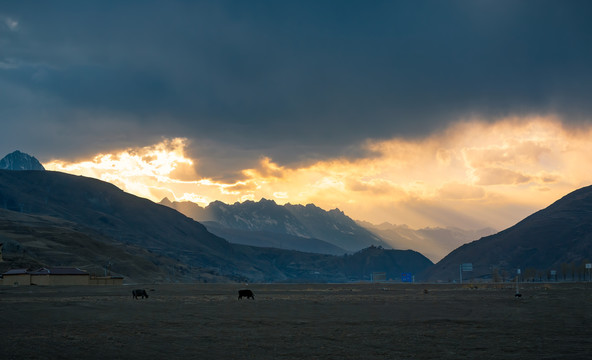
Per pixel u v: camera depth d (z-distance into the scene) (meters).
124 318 60.78
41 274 189.88
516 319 58.19
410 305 81.19
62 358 34.91
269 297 108.94
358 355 35.56
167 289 166.38
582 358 33.94
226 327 51.50
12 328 51.06
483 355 35.22
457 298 102.75
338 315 64.00
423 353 36.12
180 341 42.09
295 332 47.44
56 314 65.56
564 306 78.81
